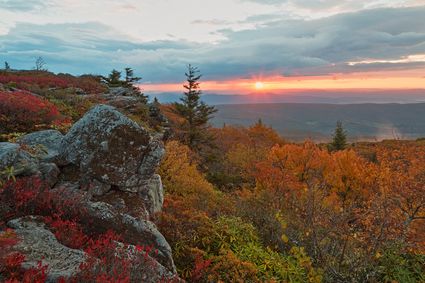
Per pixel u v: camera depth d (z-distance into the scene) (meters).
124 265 4.09
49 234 4.75
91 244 4.99
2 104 10.86
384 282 7.30
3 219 5.23
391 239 8.16
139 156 7.71
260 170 20.36
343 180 19.62
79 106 16.22
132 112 19.58
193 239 7.47
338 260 7.48
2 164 6.30
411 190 14.81
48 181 6.83
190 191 12.02
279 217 9.09
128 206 7.14
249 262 6.85
